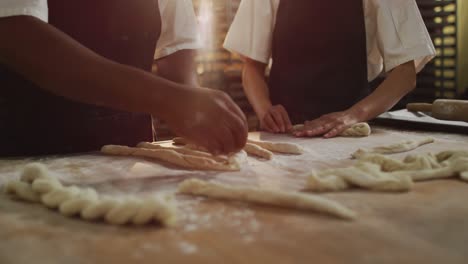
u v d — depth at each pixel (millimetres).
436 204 754
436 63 3447
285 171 1085
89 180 1018
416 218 687
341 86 2037
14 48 955
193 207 770
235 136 973
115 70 942
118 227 672
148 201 697
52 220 708
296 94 2088
